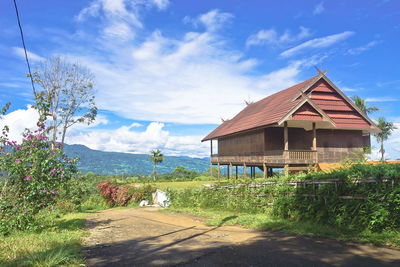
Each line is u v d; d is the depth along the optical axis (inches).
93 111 1373.0
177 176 2596.0
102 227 462.0
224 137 1272.1
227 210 600.4
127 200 1092.5
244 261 236.2
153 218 573.3
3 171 399.2
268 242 299.9
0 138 408.2
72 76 1315.2
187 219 541.6
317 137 971.9
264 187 512.7
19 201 398.3
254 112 1168.2
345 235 303.0
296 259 235.0
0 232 358.0
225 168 2598.4
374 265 212.4
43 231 389.4
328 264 219.5
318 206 379.6
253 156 984.3
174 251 278.4
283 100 1003.3
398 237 274.1
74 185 716.7
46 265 221.9
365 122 997.8
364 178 334.3
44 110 460.1
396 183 307.3
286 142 809.5
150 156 2682.1
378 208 305.0
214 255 257.8
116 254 272.5
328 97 995.3
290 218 421.1
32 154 405.1
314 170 794.2
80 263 235.9
